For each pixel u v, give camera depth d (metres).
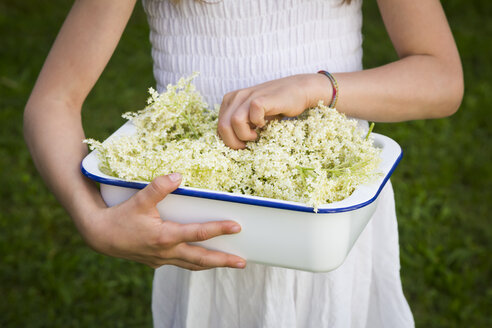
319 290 1.09
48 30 4.45
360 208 0.78
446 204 2.70
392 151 0.92
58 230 2.52
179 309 1.23
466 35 4.38
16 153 3.03
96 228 0.86
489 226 2.58
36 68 3.90
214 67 1.04
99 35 0.97
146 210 0.82
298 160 0.86
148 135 0.93
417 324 2.08
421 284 2.26
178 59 1.06
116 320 2.10
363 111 0.94
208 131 0.96
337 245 0.79
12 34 4.34
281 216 0.78
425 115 0.99
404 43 1.01
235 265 0.85
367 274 1.15
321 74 0.93
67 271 2.29
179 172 0.83
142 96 3.59
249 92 0.89
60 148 0.94
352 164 0.86
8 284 2.24
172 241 0.83
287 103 0.86
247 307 1.12
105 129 3.23
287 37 1.02
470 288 2.23
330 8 1.02
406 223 2.55
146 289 2.23
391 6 1.01
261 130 0.93
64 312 2.11
